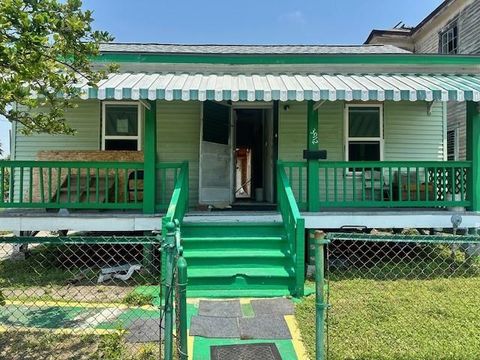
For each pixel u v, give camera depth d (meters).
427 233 8.98
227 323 4.42
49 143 8.78
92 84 4.07
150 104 6.89
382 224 7.11
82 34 3.59
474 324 4.29
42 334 4.07
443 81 7.35
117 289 5.83
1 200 6.73
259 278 5.60
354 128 9.20
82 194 7.87
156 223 6.80
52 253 8.02
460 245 7.39
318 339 2.93
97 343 3.85
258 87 6.67
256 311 4.81
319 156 7.05
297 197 8.96
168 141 8.92
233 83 7.00
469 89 6.61
